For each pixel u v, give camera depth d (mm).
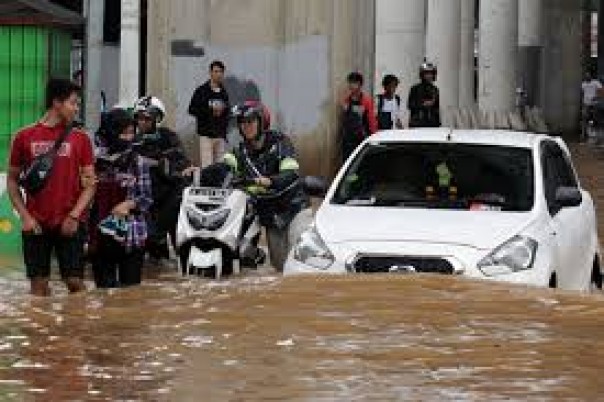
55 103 28891
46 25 40250
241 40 58562
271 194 35438
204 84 54969
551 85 129250
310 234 30391
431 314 24953
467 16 109188
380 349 22094
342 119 58688
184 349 22188
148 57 58250
